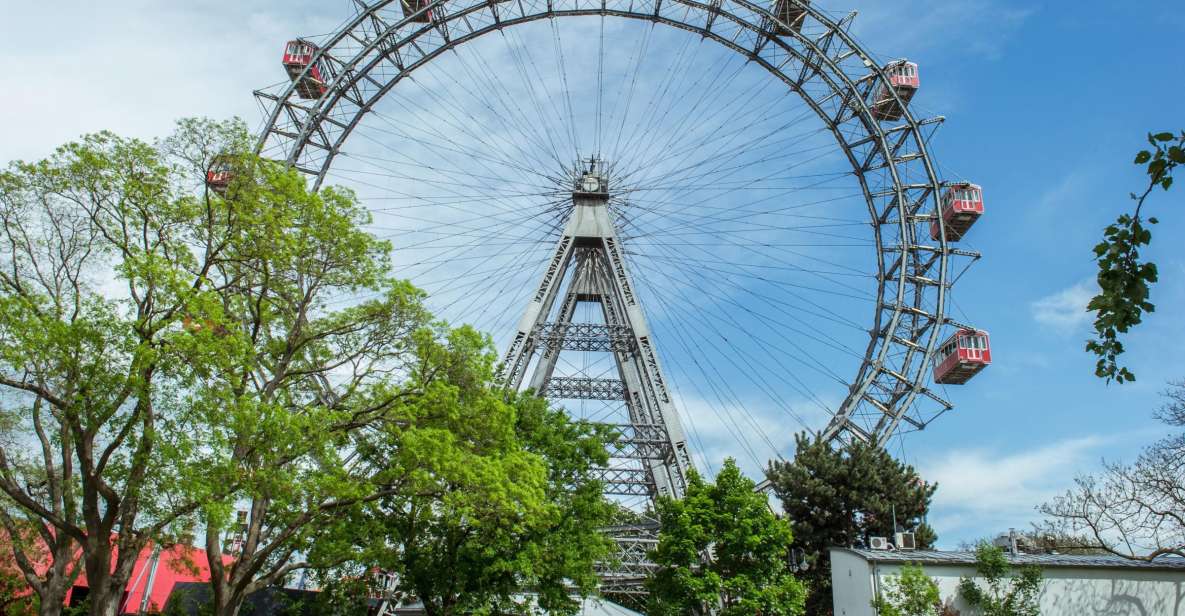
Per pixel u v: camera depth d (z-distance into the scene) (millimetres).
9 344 32875
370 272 40094
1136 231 16047
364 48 76562
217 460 33406
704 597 49250
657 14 80000
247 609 52000
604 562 66375
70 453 35906
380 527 41219
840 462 70812
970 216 78688
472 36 78875
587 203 80250
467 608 46531
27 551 46281
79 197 36938
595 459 51656
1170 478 48312
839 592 53250
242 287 40188
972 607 47250
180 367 33188
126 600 58312
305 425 34938
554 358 76750
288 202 38938
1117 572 48156
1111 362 16688
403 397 39156
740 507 52188
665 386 73250
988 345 76125
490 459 38781
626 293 77125
